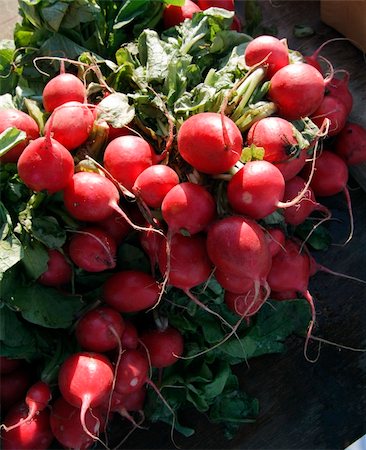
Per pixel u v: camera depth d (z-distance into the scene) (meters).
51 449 0.38
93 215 0.31
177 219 0.29
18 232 0.32
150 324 0.37
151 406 0.38
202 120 0.29
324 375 0.40
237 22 0.42
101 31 0.39
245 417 0.39
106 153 0.32
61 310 0.34
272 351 0.39
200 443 0.39
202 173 0.31
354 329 0.40
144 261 0.35
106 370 0.31
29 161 0.30
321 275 0.42
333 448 0.38
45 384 0.33
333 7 0.43
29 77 0.38
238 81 0.32
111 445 0.39
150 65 0.36
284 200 0.34
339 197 0.43
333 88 0.38
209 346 0.38
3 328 0.33
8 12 0.49
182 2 0.39
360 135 0.39
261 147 0.31
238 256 0.29
